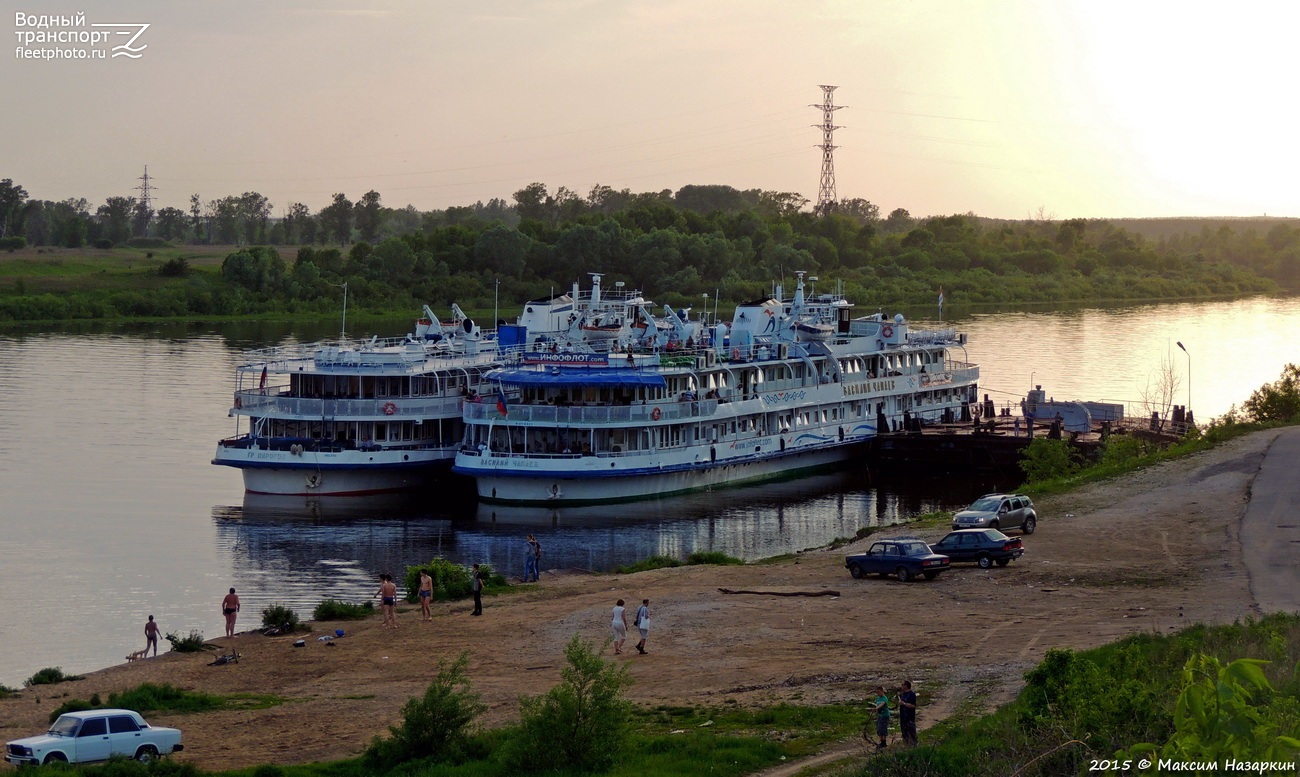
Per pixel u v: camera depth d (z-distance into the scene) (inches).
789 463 4891.7
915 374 5516.7
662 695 2074.3
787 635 2429.9
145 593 3191.4
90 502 4180.6
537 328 5187.0
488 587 3134.8
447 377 4503.0
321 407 4318.4
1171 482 3818.9
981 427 5226.4
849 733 1750.7
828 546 3609.7
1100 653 1903.3
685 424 4443.9
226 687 2330.2
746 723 1841.8
